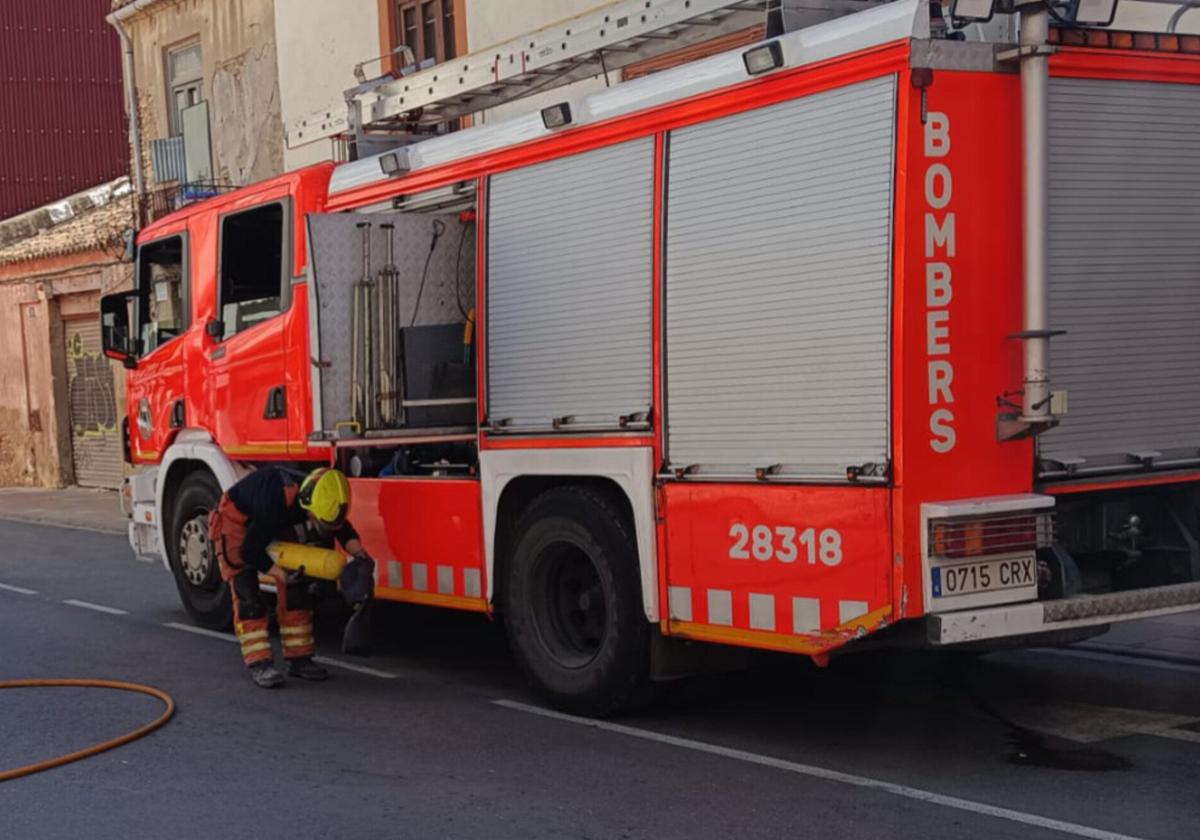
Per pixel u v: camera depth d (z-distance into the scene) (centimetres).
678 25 741
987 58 576
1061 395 577
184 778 629
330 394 819
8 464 2681
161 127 2331
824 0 639
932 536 557
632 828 544
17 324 2600
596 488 711
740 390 626
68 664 902
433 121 959
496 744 675
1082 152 611
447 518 789
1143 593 609
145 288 1081
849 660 823
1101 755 628
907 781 594
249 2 2061
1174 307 643
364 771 634
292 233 901
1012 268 583
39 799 603
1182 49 636
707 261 641
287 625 831
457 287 848
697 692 775
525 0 1523
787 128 605
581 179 712
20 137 2955
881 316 566
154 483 1079
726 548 632
